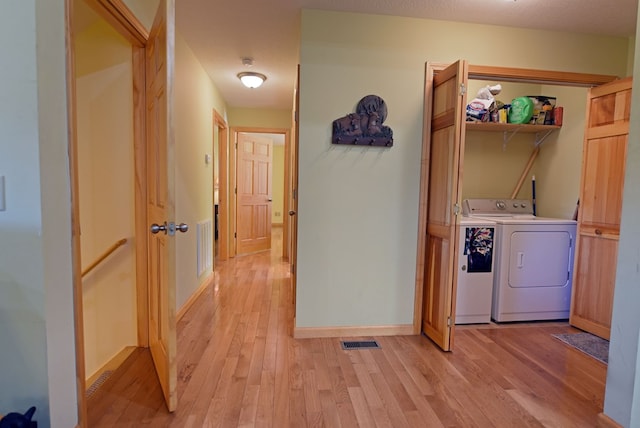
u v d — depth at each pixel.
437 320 2.45
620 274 1.60
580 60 2.67
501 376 2.04
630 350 1.55
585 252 2.75
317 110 2.46
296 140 2.70
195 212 3.39
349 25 2.43
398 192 2.59
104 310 2.26
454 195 2.25
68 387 1.36
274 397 1.79
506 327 2.82
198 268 3.51
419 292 2.64
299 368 2.09
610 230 2.56
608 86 2.59
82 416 1.44
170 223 1.57
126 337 2.30
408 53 2.50
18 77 1.15
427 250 2.62
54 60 1.26
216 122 4.32
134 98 2.16
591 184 2.71
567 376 2.05
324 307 2.57
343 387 1.90
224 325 2.75
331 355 2.28
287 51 3.13
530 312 2.93
